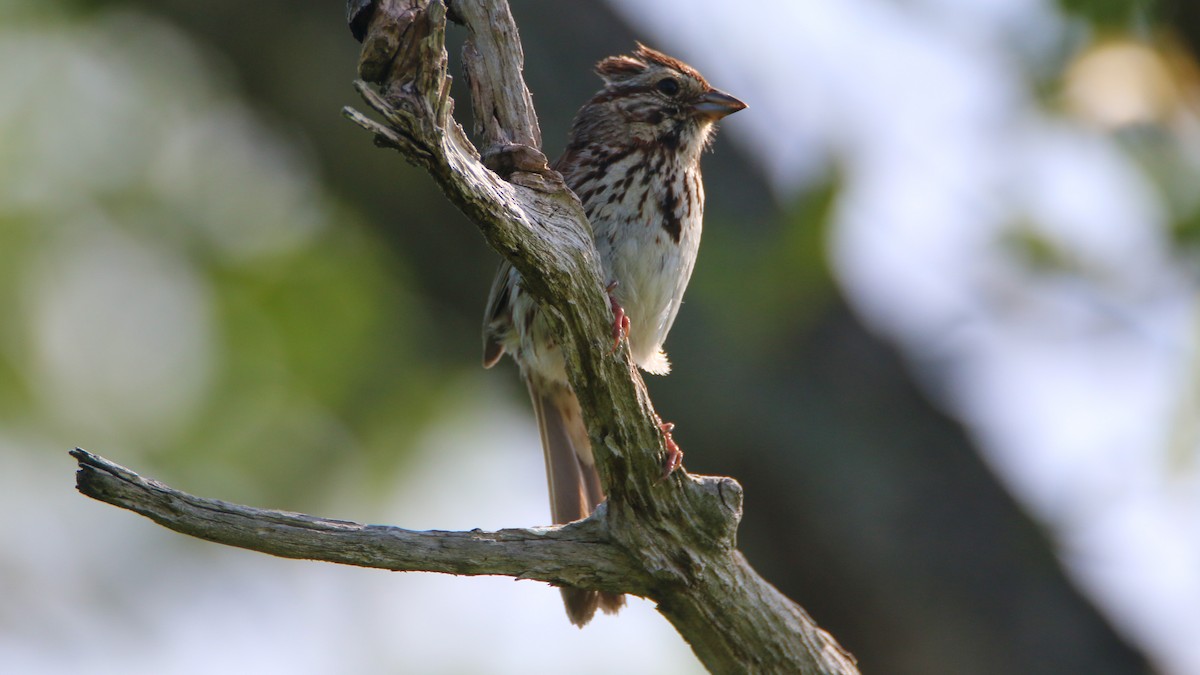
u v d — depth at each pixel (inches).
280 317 583.2
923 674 474.9
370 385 579.2
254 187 605.6
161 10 535.5
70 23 576.7
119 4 565.6
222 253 591.5
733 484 298.0
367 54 239.0
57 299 565.0
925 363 502.6
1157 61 400.2
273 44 527.5
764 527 483.8
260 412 571.5
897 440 489.1
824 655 314.0
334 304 588.1
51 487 561.0
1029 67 407.8
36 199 568.7
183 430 563.5
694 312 473.1
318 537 260.5
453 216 525.7
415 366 582.6
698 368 474.9
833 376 490.6
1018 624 480.1
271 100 533.0
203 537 252.8
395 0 238.1
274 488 561.6
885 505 480.4
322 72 524.7
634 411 286.8
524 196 266.4
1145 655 483.2
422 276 543.2
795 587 484.7
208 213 597.0
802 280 431.2
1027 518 490.0
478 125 281.7
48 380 552.7
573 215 270.1
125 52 590.6
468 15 282.4
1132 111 401.7
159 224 589.0
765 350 472.4
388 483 573.0
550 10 506.0
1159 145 410.9
